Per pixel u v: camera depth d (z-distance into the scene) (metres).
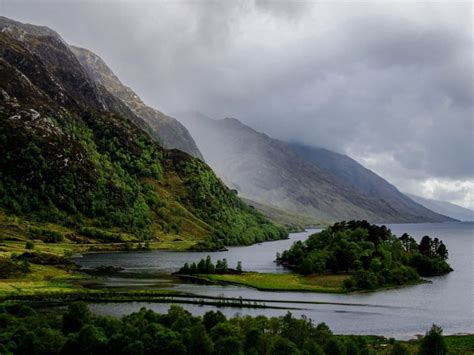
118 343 109.44
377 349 127.81
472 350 136.75
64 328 124.44
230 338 107.75
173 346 106.75
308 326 124.50
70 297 190.75
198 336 108.56
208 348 107.25
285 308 192.75
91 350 109.69
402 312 193.88
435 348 121.12
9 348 109.19
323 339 118.62
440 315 190.12
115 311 170.38
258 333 111.06
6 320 127.50
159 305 184.88
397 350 117.88
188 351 107.81
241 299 194.75
